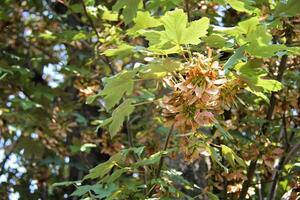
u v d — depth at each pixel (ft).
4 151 22.27
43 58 20.58
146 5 14.39
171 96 9.77
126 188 11.63
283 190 16.74
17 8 20.35
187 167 17.25
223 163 13.88
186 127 9.98
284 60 14.02
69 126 18.16
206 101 9.41
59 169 22.98
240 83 10.20
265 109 14.93
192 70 9.51
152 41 9.95
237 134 14.16
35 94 19.04
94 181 17.94
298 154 14.88
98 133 17.66
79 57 18.99
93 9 15.80
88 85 16.49
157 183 11.28
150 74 10.16
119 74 10.48
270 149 13.55
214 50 11.74
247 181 13.97
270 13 12.48
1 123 18.89
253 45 9.85
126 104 11.05
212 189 14.75
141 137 15.14
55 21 20.10
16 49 20.92
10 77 18.78
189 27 9.57
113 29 15.37
